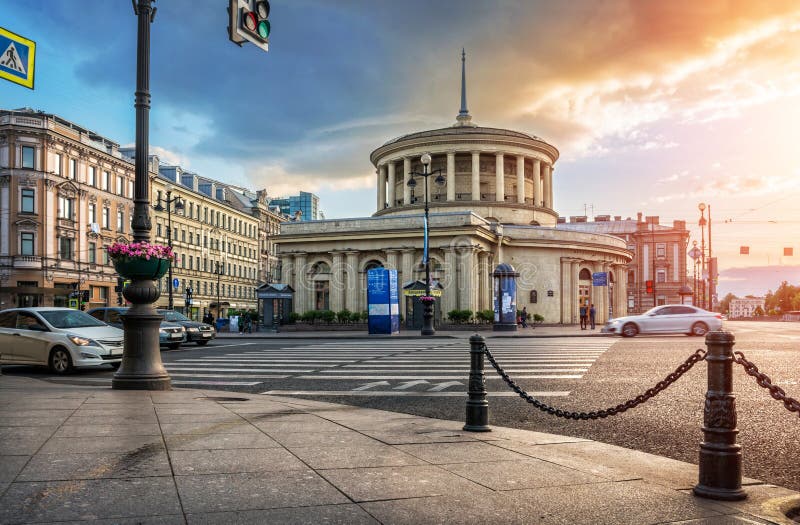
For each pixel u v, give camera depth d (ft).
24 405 25.95
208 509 12.61
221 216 272.51
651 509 13.69
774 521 13.14
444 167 196.03
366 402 32.42
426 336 108.58
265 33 28.30
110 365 49.78
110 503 12.80
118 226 202.39
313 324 143.84
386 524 12.10
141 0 35.04
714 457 14.99
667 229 333.42
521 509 13.33
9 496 13.12
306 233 162.40
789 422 25.43
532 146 195.83
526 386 37.45
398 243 154.20
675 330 97.86
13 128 167.22
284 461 16.75
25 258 167.53
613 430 24.75
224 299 272.31
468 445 19.92
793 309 510.17
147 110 35.22
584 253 186.39
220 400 29.48
